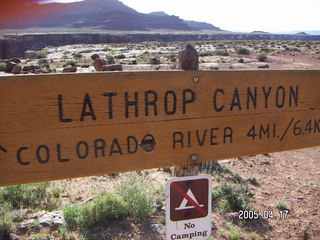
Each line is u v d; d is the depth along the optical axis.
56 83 2.38
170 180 2.79
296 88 3.07
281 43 107.12
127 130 2.59
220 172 8.21
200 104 2.77
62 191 6.76
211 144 2.86
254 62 45.16
